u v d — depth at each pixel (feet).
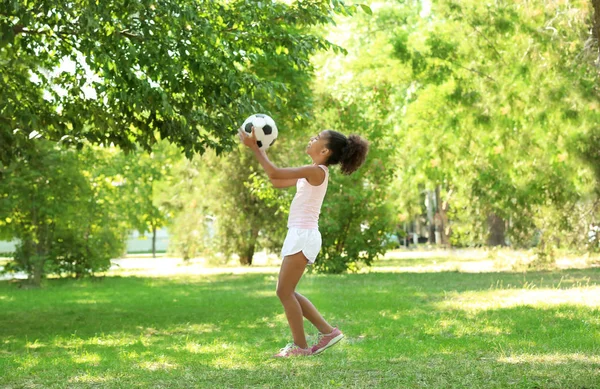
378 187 75.97
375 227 74.95
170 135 36.27
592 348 24.12
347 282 60.75
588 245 71.36
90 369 22.41
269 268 93.25
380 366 21.43
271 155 89.25
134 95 33.04
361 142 23.62
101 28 32.94
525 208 71.00
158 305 48.06
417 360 22.47
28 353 27.35
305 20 36.86
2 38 30.27
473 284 55.36
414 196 96.43
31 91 39.01
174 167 101.81
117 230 83.05
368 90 83.71
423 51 72.79
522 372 20.07
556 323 31.12
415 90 88.02
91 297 56.29
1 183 66.64
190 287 64.08
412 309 39.04
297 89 59.47
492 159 70.18
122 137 38.27
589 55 64.23
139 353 26.14
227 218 96.73
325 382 19.20
